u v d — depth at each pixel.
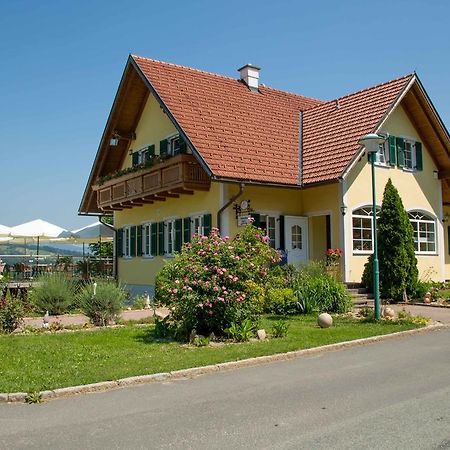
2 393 7.28
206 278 11.56
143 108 24.69
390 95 21.00
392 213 18.52
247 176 18.25
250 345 10.62
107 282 16.41
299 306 15.52
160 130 23.25
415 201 22.38
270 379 8.20
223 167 17.98
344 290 16.20
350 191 19.80
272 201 19.98
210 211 19.52
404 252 18.39
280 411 6.48
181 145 21.52
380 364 9.18
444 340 11.52
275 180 18.86
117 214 27.06
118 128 25.20
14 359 9.50
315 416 6.26
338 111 22.78
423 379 8.01
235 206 19.05
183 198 21.27
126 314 16.64
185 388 7.75
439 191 23.48
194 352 10.02
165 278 12.41
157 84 21.06
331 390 7.44
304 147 21.80
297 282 16.50
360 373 8.50
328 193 19.95
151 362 9.13
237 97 23.39
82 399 7.26
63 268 26.45
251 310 11.95
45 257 29.20
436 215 23.20
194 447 5.34
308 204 20.55
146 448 5.34
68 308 17.03
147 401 7.08
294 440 5.46
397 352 10.27
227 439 5.54
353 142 19.77
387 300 18.45
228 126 20.69
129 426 6.04
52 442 5.57
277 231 20.05
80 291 16.83
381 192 21.03
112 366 8.88
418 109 22.19
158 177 20.34
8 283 20.59
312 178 19.44
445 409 6.44
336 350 10.65
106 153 26.14
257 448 5.27
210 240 12.20
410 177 22.30
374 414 6.29
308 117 24.25
